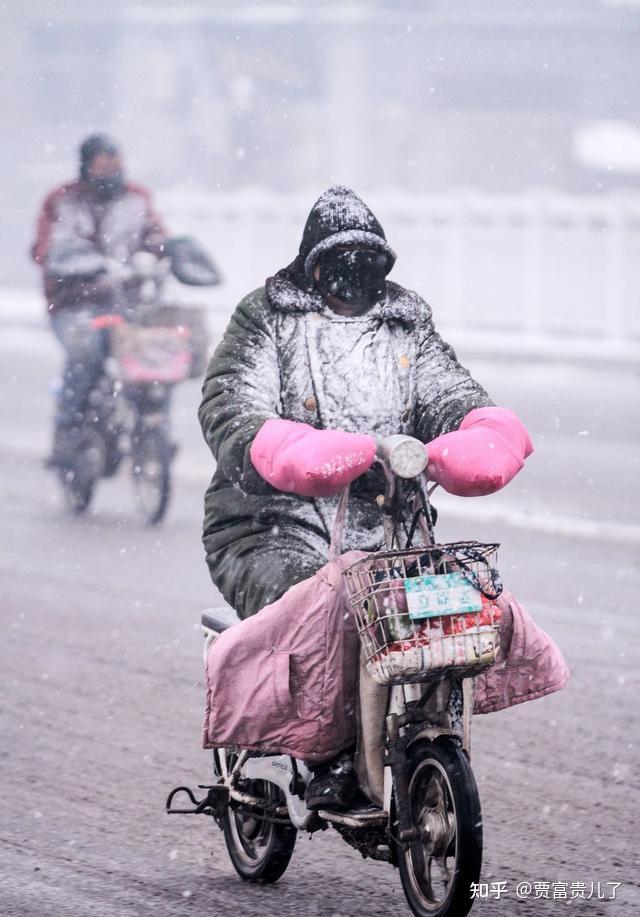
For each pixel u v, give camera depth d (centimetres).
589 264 5541
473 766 1529
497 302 5800
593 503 2934
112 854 1308
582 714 1694
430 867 1104
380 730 1094
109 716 1708
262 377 1165
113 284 2816
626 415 4084
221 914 1169
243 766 1212
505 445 1120
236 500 1185
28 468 3447
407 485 1104
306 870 1272
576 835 1339
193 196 6794
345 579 1073
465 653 1032
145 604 2222
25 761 1556
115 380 2819
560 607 2148
